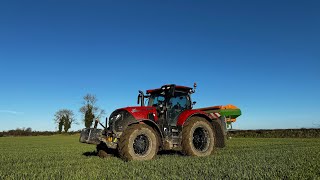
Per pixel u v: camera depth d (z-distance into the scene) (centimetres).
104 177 588
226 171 632
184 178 563
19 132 6988
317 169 663
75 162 888
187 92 1133
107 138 948
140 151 920
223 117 1218
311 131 3206
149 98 1136
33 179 588
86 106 6019
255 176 570
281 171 624
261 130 3616
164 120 1016
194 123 1031
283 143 1750
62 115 7688
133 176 591
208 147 1045
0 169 766
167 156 1001
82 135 1018
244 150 1215
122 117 955
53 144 2384
